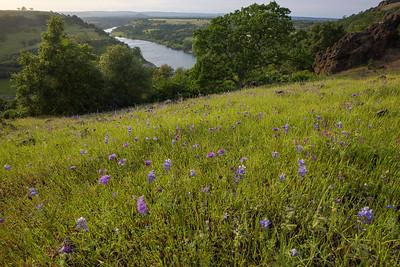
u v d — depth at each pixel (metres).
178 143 5.15
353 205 2.98
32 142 7.77
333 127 5.06
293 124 5.73
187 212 3.04
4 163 5.70
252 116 6.79
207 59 38.81
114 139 5.86
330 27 64.25
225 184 3.43
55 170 4.77
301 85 15.84
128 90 41.91
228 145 4.84
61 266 2.41
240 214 2.92
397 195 3.13
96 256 2.61
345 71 33.84
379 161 3.81
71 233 2.94
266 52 39.03
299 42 40.34
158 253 2.53
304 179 3.36
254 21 37.53
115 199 3.39
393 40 34.56
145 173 3.97
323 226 2.66
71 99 37.84
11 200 3.97
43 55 36.91
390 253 2.31
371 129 4.85
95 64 42.56
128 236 2.85
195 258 2.46
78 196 3.67
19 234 3.10
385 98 8.17
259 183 3.43
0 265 2.69
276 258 2.29
